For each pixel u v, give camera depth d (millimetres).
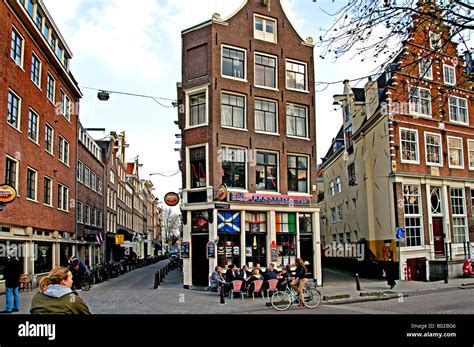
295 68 25953
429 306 14922
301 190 25125
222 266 22016
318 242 24438
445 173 28281
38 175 24297
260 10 24922
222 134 22875
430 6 5621
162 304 16078
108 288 23688
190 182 23250
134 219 68250
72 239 31266
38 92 24484
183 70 24047
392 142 26625
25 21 22062
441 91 7117
